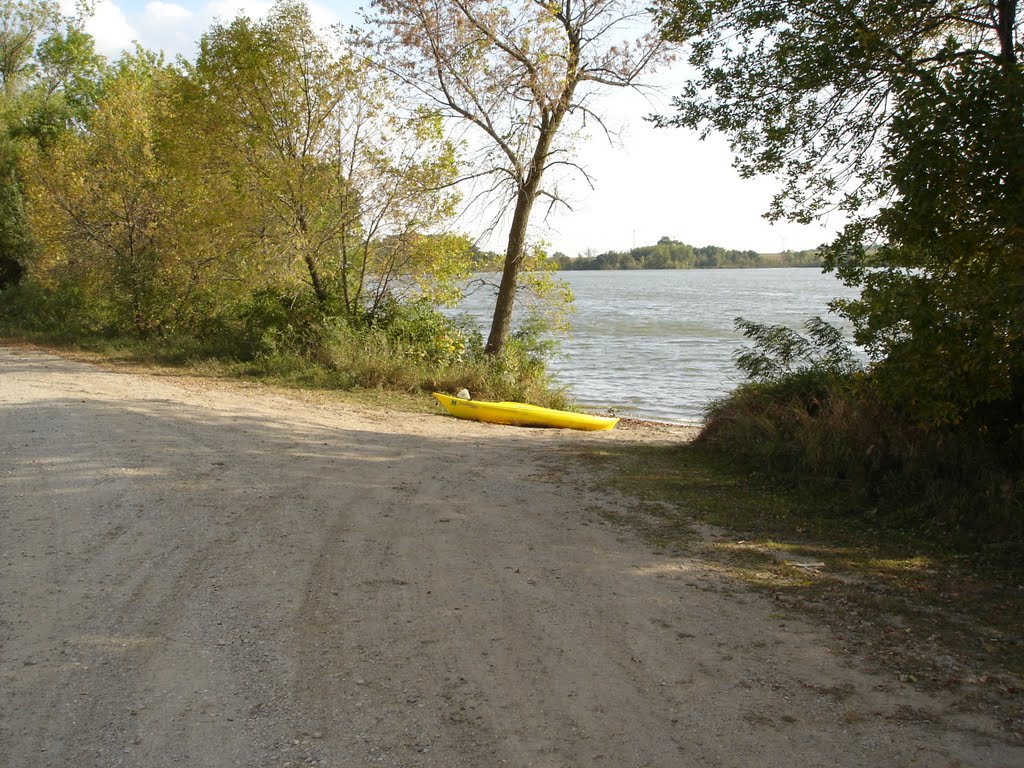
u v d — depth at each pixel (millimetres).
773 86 8938
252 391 15773
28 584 5004
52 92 39281
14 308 30016
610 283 147250
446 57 17844
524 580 5441
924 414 6926
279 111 19359
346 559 5750
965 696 3812
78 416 10891
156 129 22938
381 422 13203
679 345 36375
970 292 6398
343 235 19969
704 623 4738
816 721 3564
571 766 3197
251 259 19703
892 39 8039
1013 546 6117
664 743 3375
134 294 23781
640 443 12547
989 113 6145
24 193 33781
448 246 19906
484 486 8422
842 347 10578
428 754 3268
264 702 3666
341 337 18859
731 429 10391
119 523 6324
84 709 3557
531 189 19078
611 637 4500
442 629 4559
